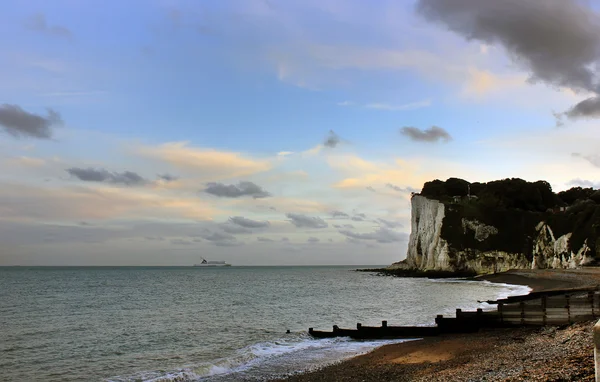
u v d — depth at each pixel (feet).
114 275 517.14
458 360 57.16
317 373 57.16
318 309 140.26
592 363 37.73
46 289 260.21
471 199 447.01
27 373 63.10
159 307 152.76
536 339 64.13
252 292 229.45
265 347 76.13
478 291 207.10
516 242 392.68
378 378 51.93
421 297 181.57
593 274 211.00
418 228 480.64
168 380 56.54
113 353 76.07
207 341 85.87
